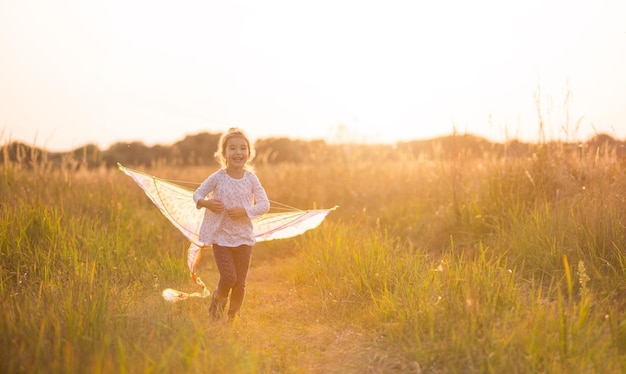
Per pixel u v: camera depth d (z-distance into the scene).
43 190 9.15
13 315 4.09
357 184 11.64
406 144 14.03
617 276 5.20
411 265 5.83
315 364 4.17
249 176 5.29
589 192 6.81
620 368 3.63
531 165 7.97
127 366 3.45
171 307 4.88
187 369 3.50
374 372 3.94
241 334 4.65
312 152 14.48
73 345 3.67
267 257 8.45
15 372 3.33
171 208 5.33
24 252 6.14
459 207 8.05
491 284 4.82
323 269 6.43
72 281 5.08
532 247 6.19
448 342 4.01
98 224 7.79
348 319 5.10
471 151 9.52
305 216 5.57
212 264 7.94
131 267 6.50
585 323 4.16
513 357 3.72
